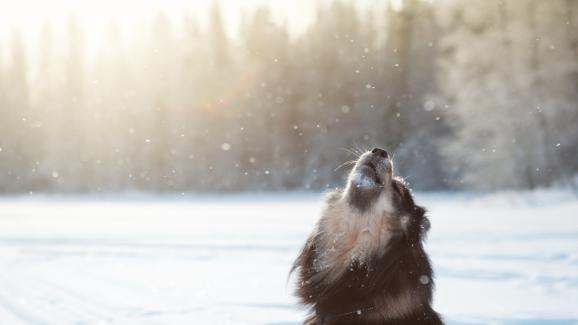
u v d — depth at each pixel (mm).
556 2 29766
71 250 13938
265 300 7430
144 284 8922
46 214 29047
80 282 9172
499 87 29938
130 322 6105
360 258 4352
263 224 20000
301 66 55344
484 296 7754
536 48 29766
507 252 11758
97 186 57500
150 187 55406
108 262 11742
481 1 31562
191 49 58500
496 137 30188
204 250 13367
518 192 29125
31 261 12039
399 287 4246
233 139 54062
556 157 29188
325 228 4527
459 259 11031
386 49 52688
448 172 39438
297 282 4605
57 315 6516
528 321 6129
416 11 51500
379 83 51250
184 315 6457
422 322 4254
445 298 7621
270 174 52750
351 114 51406
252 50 57281
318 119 52438
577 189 27516
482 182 30500
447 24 35844
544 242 13086
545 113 29047
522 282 8781
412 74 48906
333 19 56594
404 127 48250
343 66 53844
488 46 30500
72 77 61562
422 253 4402
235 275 9797
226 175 53312
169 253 13016
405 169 44219
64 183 58312
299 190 51375
